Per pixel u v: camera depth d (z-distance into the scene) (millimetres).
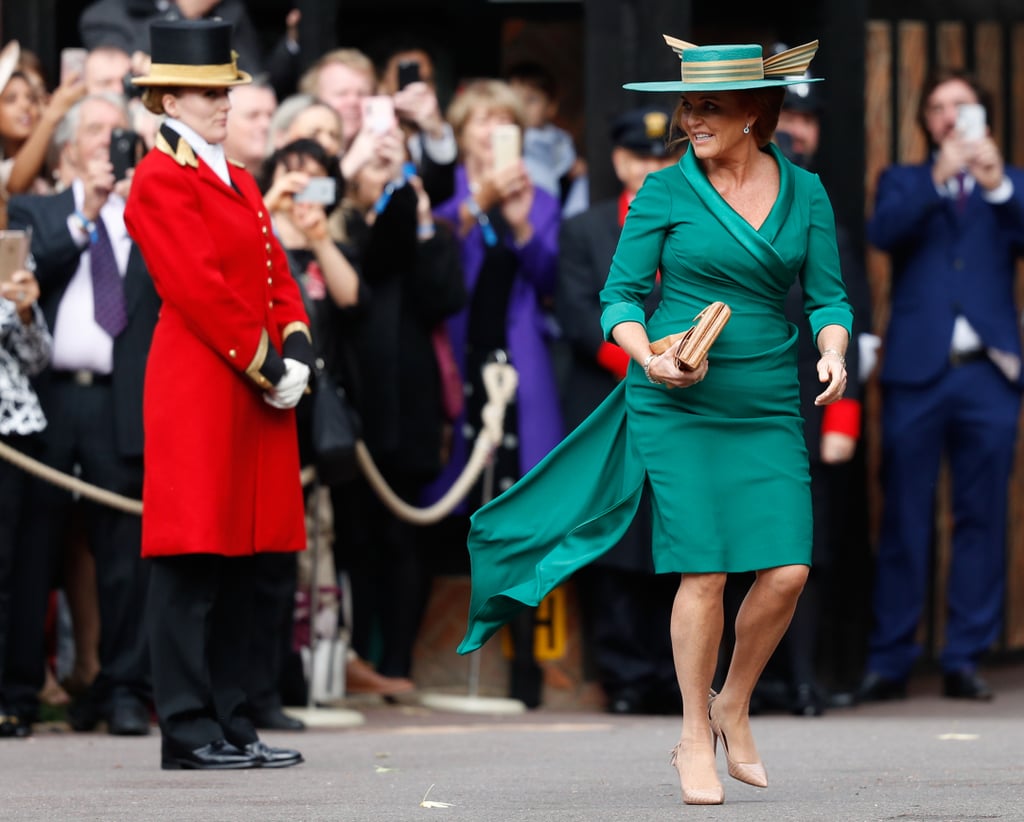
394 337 33125
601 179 36062
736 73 18531
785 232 18875
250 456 23062
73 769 23422
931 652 39688
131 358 29328
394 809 18359
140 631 29250
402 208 32375
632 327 18766
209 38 22656
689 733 18797
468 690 34938
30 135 32625
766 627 19000
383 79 41812
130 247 29656
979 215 36500
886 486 36688
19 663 28953
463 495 33844
